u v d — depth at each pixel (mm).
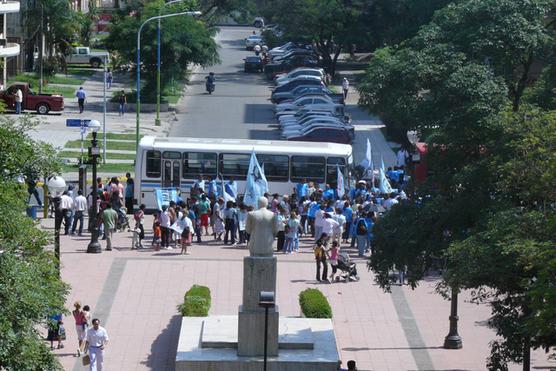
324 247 47688
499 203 33531
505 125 34125
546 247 29109
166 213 52656
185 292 46250
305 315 41062
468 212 35281
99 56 111875
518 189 33250
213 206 55938
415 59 41125
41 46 95125
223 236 56812
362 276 49156
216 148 62562
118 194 56844
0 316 25719
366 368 38000
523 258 29359
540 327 28203
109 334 40812
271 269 36656
